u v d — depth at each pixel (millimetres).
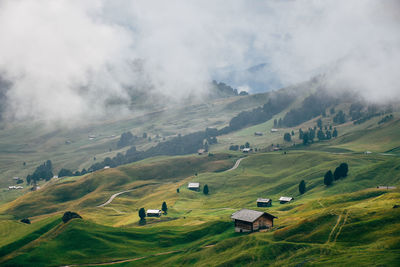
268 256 73062
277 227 93750
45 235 107625
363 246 66375
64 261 92312
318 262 63875
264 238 82812
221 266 73750
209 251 85000
